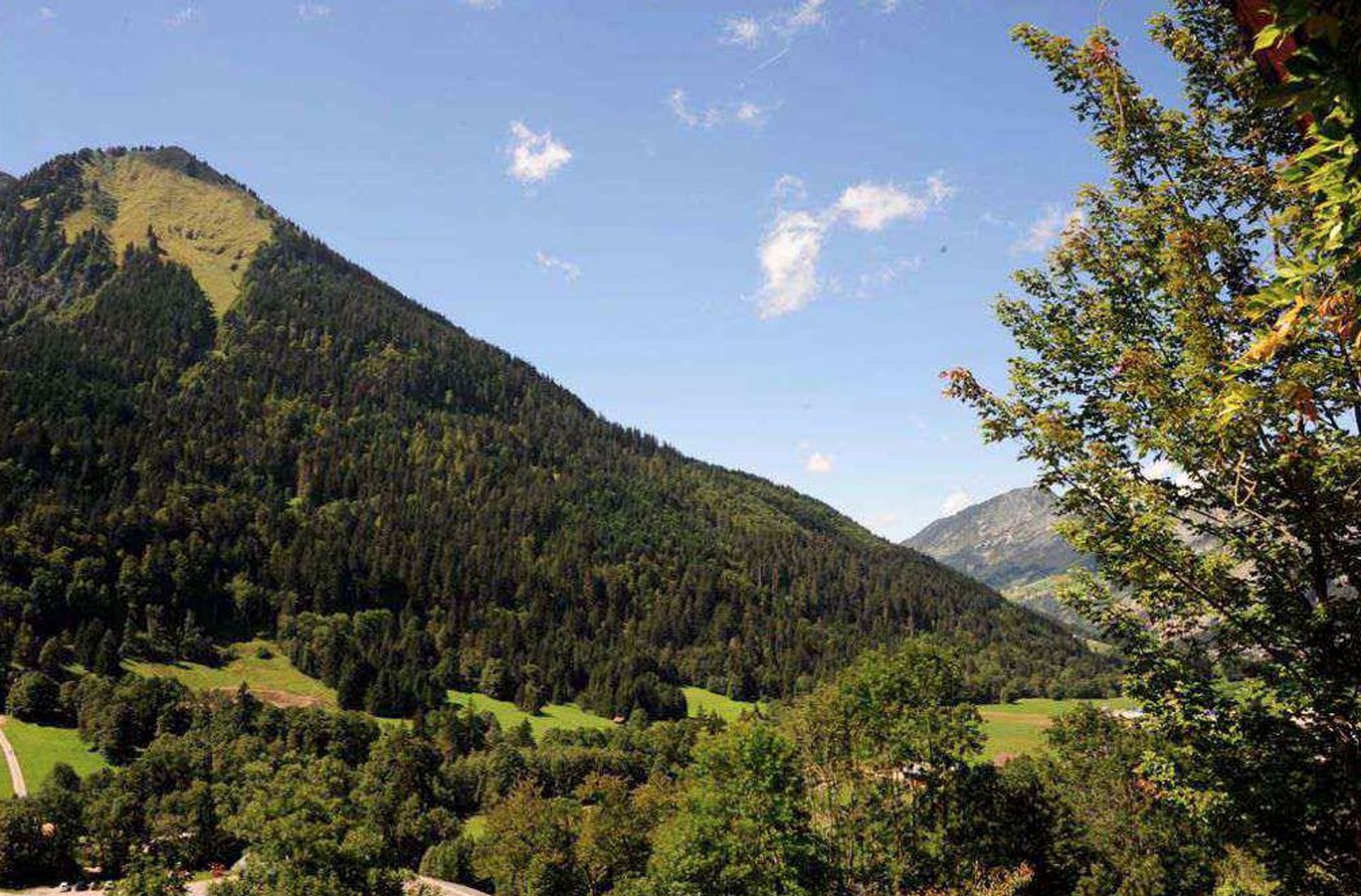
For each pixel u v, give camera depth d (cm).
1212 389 861
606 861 7325
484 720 14688
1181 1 1143
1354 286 396
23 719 11275
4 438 18800
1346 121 357
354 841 4584
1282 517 932
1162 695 1073
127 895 4244
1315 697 911
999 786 3991
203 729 11538
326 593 18862
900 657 3912
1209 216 1055
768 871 3781
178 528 18938
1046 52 1180
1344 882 920
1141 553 1014
